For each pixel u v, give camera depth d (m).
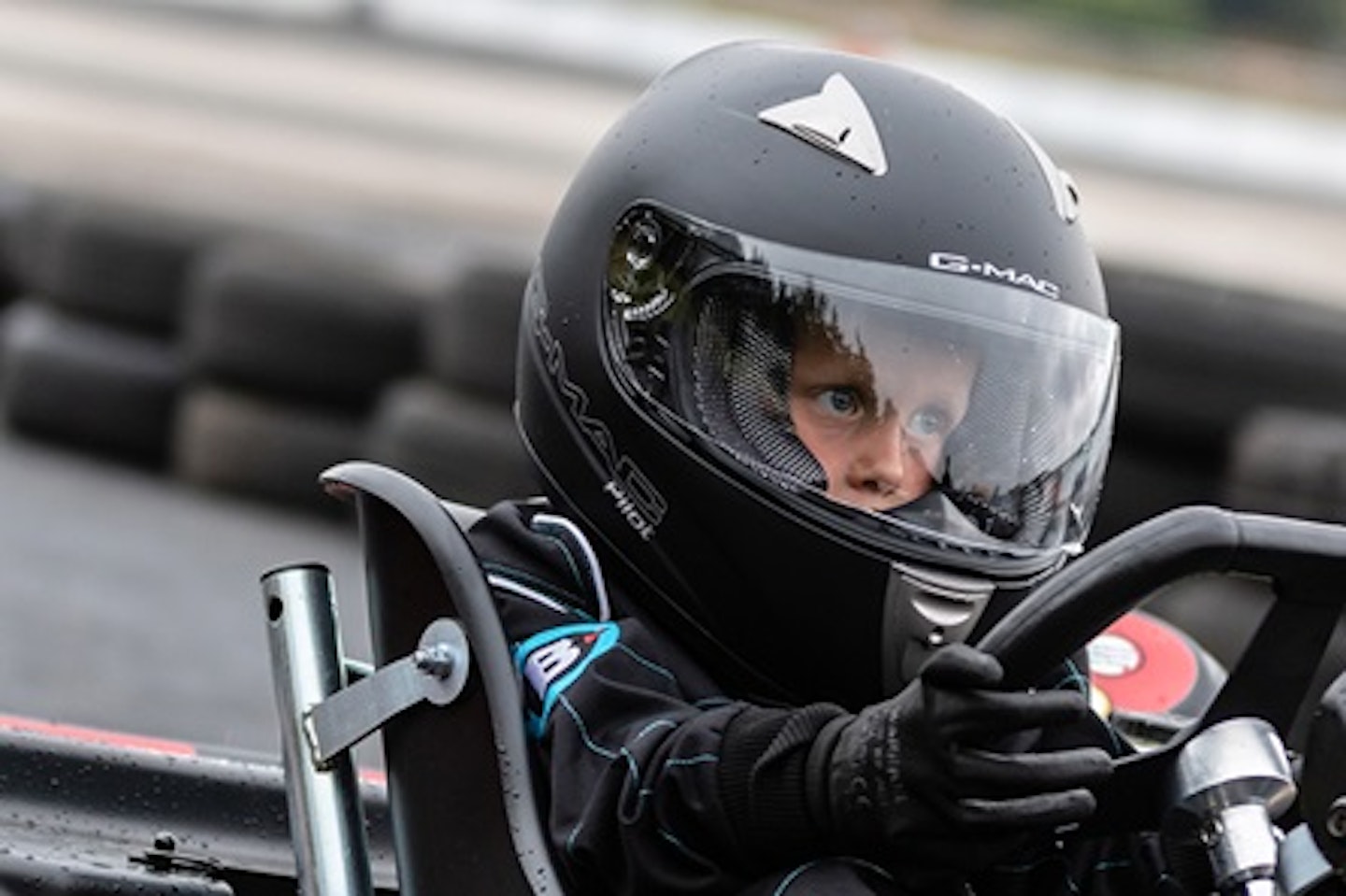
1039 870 4.75
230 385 15.38
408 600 4.81
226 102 38.00
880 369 4.69
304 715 4.90
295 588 5.01
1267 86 52.47
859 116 4.85
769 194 4.78
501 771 4.55
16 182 22.11
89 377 16.09
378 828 5.81
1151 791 4.45
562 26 41.47
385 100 39.03
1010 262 4.75
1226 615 11.19
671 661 4.71
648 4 46.47
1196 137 37.66
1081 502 4.83
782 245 4.73
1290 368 12.91
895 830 4.08
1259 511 11.42
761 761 4.23
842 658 4.74
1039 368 4.75
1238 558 4.18
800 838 4.22
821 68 4.98
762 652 4.80
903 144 4.82
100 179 27.27
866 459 4.70
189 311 15.90
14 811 5.39
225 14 42.38
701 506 4.75
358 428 15.10
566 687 4.58
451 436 13.99
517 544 4.89
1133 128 37.78
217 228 16.25
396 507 4.74
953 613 4.69
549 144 37.69
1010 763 4.02
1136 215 34.50
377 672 4.79
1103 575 4.15
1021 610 4.18
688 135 4.94
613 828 4.38
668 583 4.83
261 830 5.59
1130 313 13.16
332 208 31.31
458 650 4.66
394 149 36.44
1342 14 72.25
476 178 35.19
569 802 4.46
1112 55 53.84
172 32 41.84
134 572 12.67
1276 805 4.34
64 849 5.19
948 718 3.96
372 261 15.37
